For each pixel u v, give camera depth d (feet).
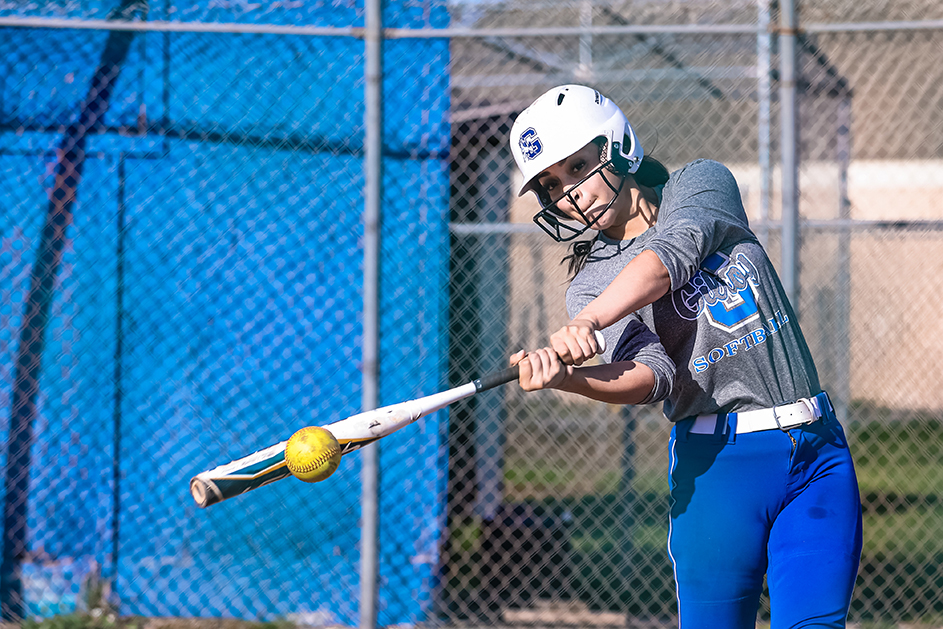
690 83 66.49
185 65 56.54
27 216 56.95
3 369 56.85
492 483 61.05
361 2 55.88
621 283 22.56
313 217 56.24
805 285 75.10
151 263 56.75
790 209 47.98
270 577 56.03
